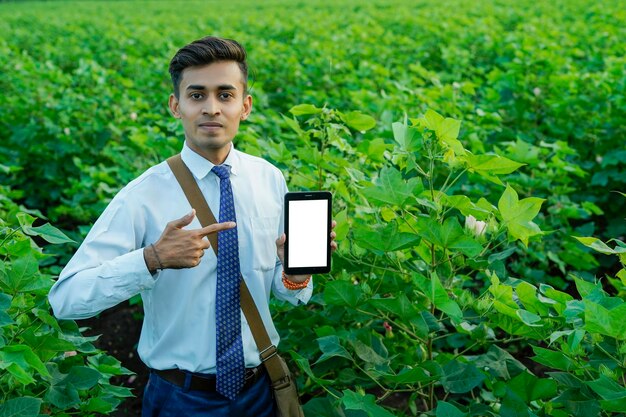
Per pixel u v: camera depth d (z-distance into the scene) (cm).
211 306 221
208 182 225
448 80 768
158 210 220
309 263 228
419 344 302
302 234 227
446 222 240
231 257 221
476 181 479
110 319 516
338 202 325
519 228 249
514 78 632
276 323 321
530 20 1112
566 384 237
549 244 471
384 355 272
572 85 613
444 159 262
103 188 487
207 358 222
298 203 225
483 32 954
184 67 215
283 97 771
